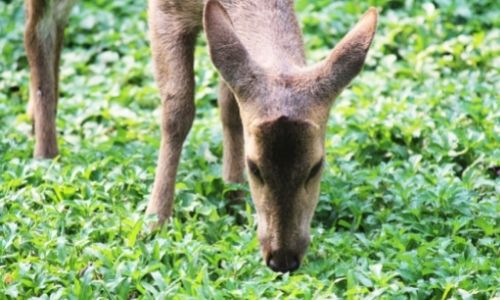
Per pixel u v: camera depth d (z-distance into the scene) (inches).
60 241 446.0
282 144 405.7
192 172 523.5
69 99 627.8
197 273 432.5
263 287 417.7
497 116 554.3
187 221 484.1
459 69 635.5
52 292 421.7
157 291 419.5
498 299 411.2
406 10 700.7
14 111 615.8
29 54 551.2
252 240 454.0
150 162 533.3
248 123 415.2
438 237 464.4
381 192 503.2
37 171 511.2
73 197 494.0
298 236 418.6
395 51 661.9
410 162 522.6
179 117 483.2
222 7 424.2
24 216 477.4
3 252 444.8
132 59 668.7
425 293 423.8
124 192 500.1
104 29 711.1
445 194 483.8
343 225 482.0
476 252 450.9
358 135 544.4
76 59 677.3
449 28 673.6
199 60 653.3
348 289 422.6
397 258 442.0
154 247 442.0
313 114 412.5
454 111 568.7
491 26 681.6
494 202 490.9
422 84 617.3
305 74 422.3
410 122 553.3
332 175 515.5
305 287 416.5
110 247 446.0
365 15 426.9
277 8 456.4
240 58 420.8
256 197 421.1
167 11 480.1
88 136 585.0
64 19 557.6
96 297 415.8
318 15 691.4
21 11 729.6
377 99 593.0
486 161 523.5
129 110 610.2
